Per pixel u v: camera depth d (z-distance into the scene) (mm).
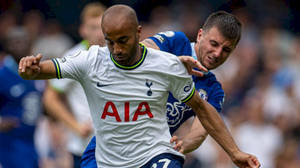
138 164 15156
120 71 14523
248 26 47281
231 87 40781
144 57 14594
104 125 15000
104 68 14602
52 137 33375
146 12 46219
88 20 23828
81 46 24312
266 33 47094
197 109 15414
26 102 30094
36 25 45781
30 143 30266
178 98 15227
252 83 42125
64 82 25188
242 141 35281
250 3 48312
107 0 45406
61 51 43750
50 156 33219
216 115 15508
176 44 18047
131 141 15000
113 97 14656
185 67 14891
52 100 25516
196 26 46188
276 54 45344
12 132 29703
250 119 35594
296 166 35594
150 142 15086
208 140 33250
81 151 25250
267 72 44062
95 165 16719
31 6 46375
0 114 29641
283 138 36375
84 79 14742
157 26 45812
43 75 14250
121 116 14750
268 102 39312
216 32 17406
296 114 38875
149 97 14680
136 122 14789
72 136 25500
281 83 42281
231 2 47781
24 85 30078
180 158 15758
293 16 48812
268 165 34719
